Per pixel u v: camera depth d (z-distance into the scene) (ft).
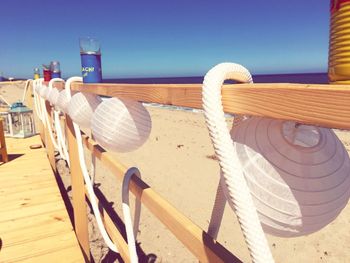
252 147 1.82
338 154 1.83
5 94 80.18
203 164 23.22
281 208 1.72
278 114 1.51
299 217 1.73
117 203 15.76
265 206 1.76
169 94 2.56
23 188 12.67
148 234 13.05
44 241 8.73
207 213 15.20
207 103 1.83
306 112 1.37
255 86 1.64
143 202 4.19
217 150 1.80
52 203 11.18
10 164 16.11
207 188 18.42
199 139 33.27
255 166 1.77
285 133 1.78
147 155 26.21
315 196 1.70
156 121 50.83
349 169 1.85
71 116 5.92
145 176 20.76
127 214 4.75
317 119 1.33
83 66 6.07
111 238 6.63
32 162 16.49
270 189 1.72
